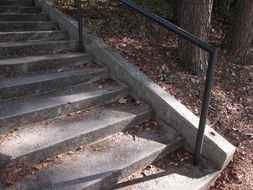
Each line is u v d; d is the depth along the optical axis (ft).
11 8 17.43
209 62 9.39
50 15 17.67
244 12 17.84
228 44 18.78
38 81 11.51
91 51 14.79
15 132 9.87
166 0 22.70
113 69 13.79
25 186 8.30
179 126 11.60
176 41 18.38
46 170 9.02
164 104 11.95
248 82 16.61
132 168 9.89
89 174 9.05
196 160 10.74
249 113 14.17
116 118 11.37
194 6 14.97
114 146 10.58
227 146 10.72
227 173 11.03
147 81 12.89
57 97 11.53
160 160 10.92
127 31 17.83
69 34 16.25
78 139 10.08
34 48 13.91
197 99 13.65
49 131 10.13
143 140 11.14
